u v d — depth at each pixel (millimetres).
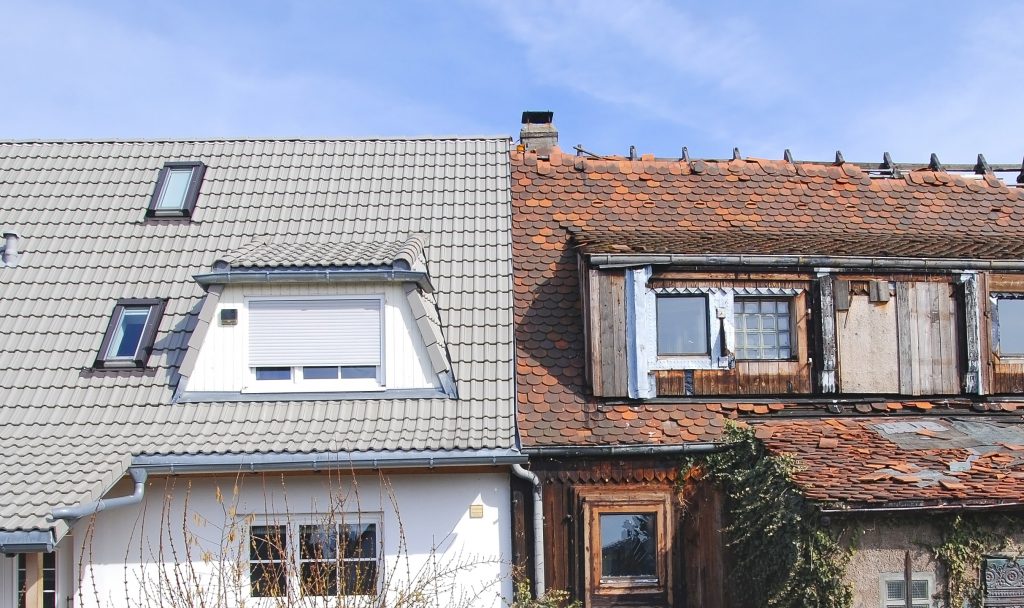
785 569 8789
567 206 12766
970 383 10922
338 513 9492
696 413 10461
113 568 9289
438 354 10125
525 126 14859
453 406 9938
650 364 10594
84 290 11273
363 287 10273
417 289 10391
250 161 13391
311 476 9578
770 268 10758
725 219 12711
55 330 10781
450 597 9273
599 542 10094
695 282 10742
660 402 10570
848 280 10867
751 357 10852
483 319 10922
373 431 9539
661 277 10695
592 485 10133
